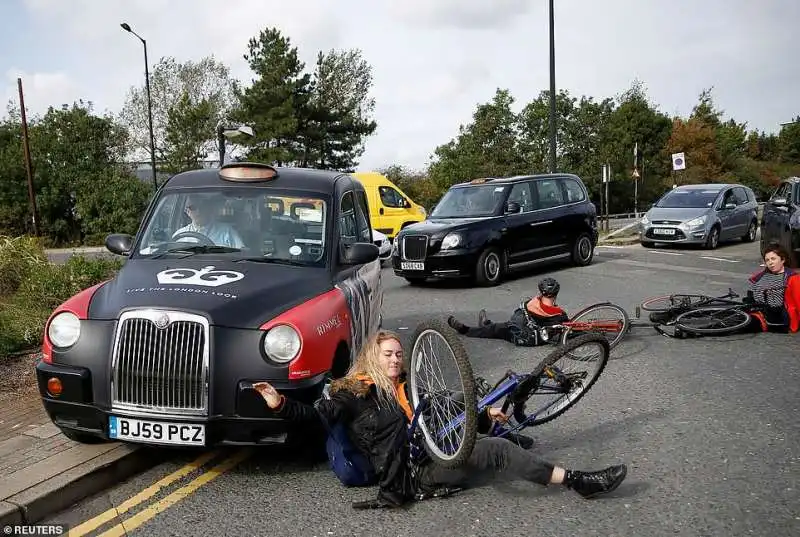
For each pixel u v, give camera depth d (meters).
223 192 5.91
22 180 38.59
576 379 4.55
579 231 15.30
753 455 4.88
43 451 4.82
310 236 5.72
